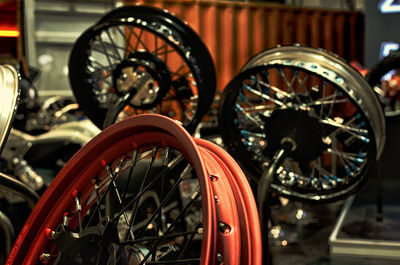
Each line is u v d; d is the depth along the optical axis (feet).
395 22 20.98
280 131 4.73
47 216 3.56
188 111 5.81
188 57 5.24
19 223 7.38
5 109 3.87
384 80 9.38
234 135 5.17
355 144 5.02
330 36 19.12
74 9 15.08
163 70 5.35
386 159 12.38
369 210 10.06
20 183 4.30
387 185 12.32
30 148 7.24
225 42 17.15
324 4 20.42
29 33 14.62
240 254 2.72
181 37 5.31
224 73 17.22
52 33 14.97
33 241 3.53
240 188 2.99
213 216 2.40
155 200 5.86
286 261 8.43
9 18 14.71
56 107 9.61
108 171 3.40
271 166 4.52
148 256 2.88
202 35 16.66
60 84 15.30
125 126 3.14
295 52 4.83
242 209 2.89
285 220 10.89
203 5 16.53
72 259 3.03
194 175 6.56
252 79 5.06
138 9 5.40
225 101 5.05
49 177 7.12
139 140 3.30
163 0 15.71
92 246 2.97
